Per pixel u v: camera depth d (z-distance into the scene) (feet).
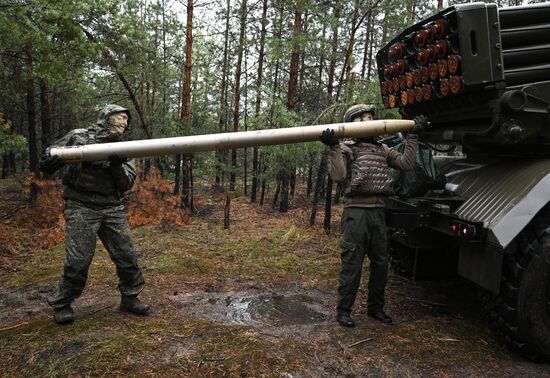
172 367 8.46
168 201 23.08
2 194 35.24
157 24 35.37
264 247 19.51
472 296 13.69
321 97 32.86
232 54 37.96
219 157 28.73
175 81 40.55
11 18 19.02
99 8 22.49
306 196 44.24
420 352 9.53
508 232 9.05
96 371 8.21
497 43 9.30
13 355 8.88
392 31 31.71
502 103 9.42
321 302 12.92
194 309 11.91
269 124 25.75
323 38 23.32
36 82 30.25
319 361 9.03
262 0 34.53
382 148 10.92
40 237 18.88
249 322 11.12
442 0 33.71
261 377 8.27
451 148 14.37
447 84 9.97
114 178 10.52
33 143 32.37
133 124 32.19
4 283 14.20
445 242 12.40
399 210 11.48
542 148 11.12
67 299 10.41
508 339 9.72
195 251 18.39
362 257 10.82
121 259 10.98
